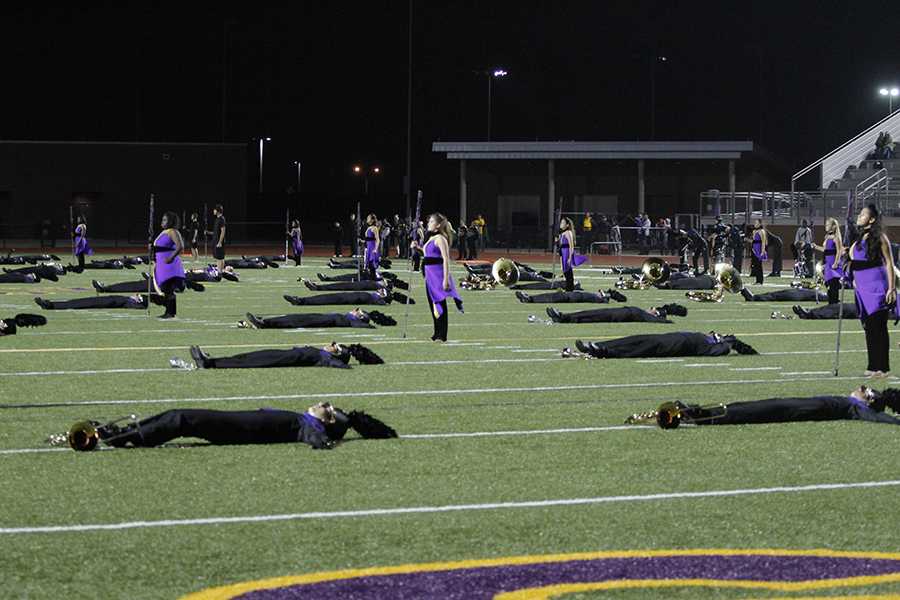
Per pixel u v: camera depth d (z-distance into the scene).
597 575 7.02
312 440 10.35
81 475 9.29
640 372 15.41
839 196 55.94
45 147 79.06
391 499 8.70
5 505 8.45
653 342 16.84
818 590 6.79
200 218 80.19
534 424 11.66
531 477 9.41
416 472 9.54
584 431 11.32
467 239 55.16
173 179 80.19
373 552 7.43
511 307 26.27
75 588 6.74
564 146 65.94
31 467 9.55
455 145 67.31
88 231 79.75
